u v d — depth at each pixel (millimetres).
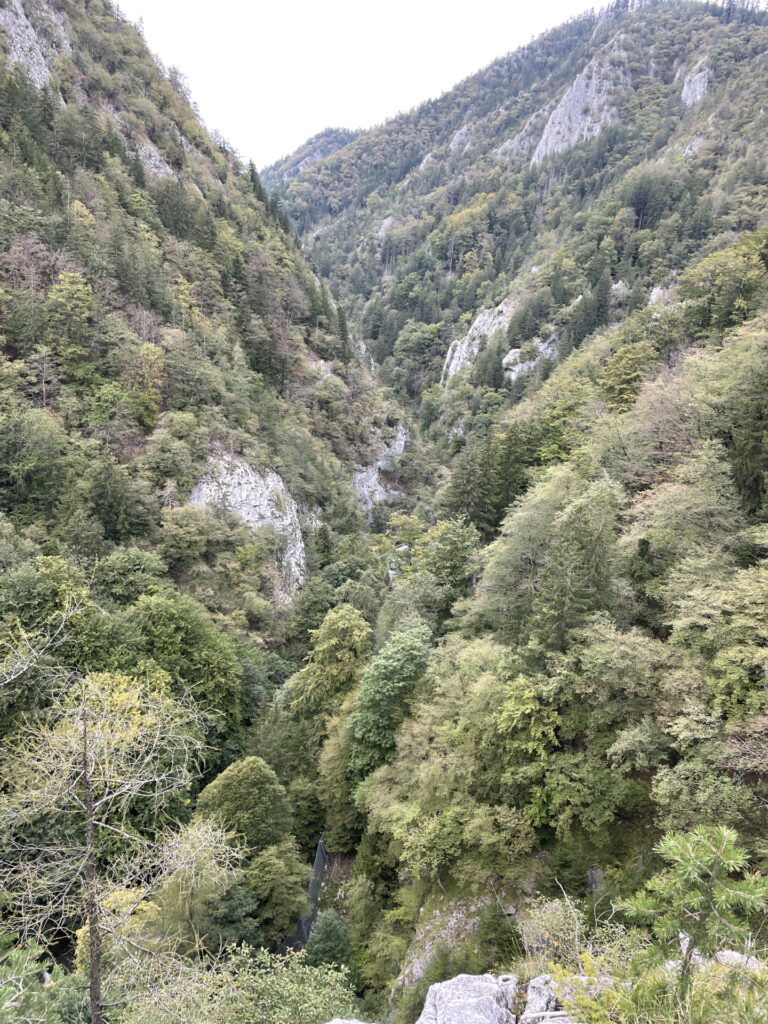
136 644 29391
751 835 12719
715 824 12984
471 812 17812
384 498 81000
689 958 4898
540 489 30562
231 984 10711
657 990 4996
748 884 4461
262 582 48938
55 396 45688
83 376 46875
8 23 72688
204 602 42250
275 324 80812
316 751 29781
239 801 22047
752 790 13156
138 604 32188
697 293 52812
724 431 26703
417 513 69625
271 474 57031
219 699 31250
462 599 32594
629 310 89438
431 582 35438
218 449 52719
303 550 57156
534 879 16641
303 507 62844
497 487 43250
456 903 17766
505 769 18000
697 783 13438
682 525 21875
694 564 18844
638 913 5332
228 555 46562
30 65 74438
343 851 25531
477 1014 8852
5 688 21250
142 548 40688
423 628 27328
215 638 34219
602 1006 5383
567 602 19234
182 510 44500
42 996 7164
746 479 22469
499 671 20172
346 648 30953
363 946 19750
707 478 22281
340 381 84438
